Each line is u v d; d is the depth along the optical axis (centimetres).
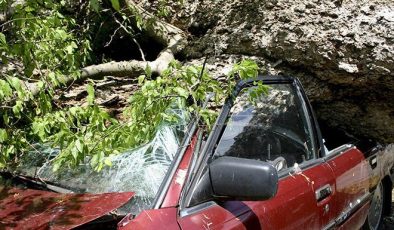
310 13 451
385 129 464
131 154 286
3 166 299
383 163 459
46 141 309
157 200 239
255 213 258
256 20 469
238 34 470
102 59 509
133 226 219
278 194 279
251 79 310
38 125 294
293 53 443
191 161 256
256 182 236
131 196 241
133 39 484
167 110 301
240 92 299
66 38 364
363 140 444
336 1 454
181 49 498
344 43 429
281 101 335
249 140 301
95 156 261
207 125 276
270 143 315
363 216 402
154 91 276
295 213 285
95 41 509
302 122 350
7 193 258
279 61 454
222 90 301
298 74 452
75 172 286
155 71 461
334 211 334
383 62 418
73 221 221
